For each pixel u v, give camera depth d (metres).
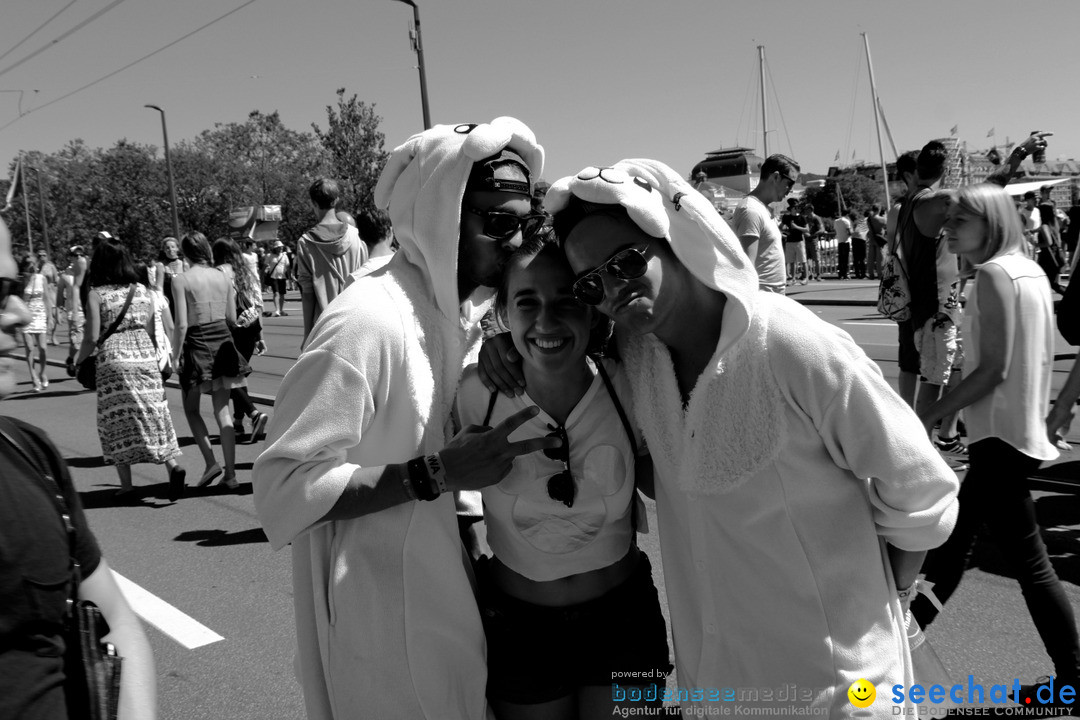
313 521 1.62
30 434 1.32
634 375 1.77
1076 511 4.78
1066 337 3.83
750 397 1.57
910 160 5.47
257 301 7.37
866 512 1.64
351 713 1.72
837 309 15.65
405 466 1.63
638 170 1.60
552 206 1.62
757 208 5.38
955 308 5.28
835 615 1.61
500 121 1.74
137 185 53.53
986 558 4.20
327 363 1.60
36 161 61.47
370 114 28.56
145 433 5.98
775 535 1.61
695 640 1.75
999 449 2.92
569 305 1.73
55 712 1.21
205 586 4.43
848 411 1.52
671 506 1.75
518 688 1.89
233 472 6.23
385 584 1.69
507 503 1.84
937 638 3.44
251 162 68.75
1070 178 23.30
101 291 5.99
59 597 1.25
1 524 1.19
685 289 1.64
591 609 1.89
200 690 3.38
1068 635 2.89
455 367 1.76
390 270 1.76
